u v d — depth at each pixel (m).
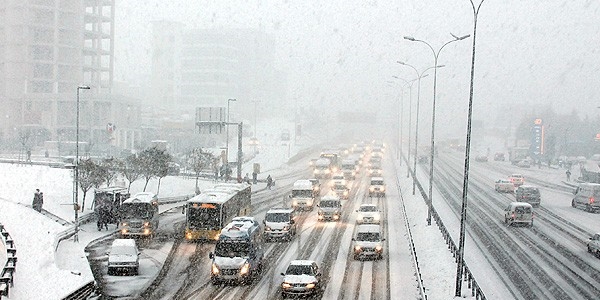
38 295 25.28
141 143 115.81
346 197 64.12
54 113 120.69
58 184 59.81
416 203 58.56
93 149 107.69
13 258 29.02
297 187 56.53
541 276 29.73
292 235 41.91
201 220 39.78
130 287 28.30
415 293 27.25
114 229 44.44
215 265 29.02
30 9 121.25
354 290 27.86
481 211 54.25
